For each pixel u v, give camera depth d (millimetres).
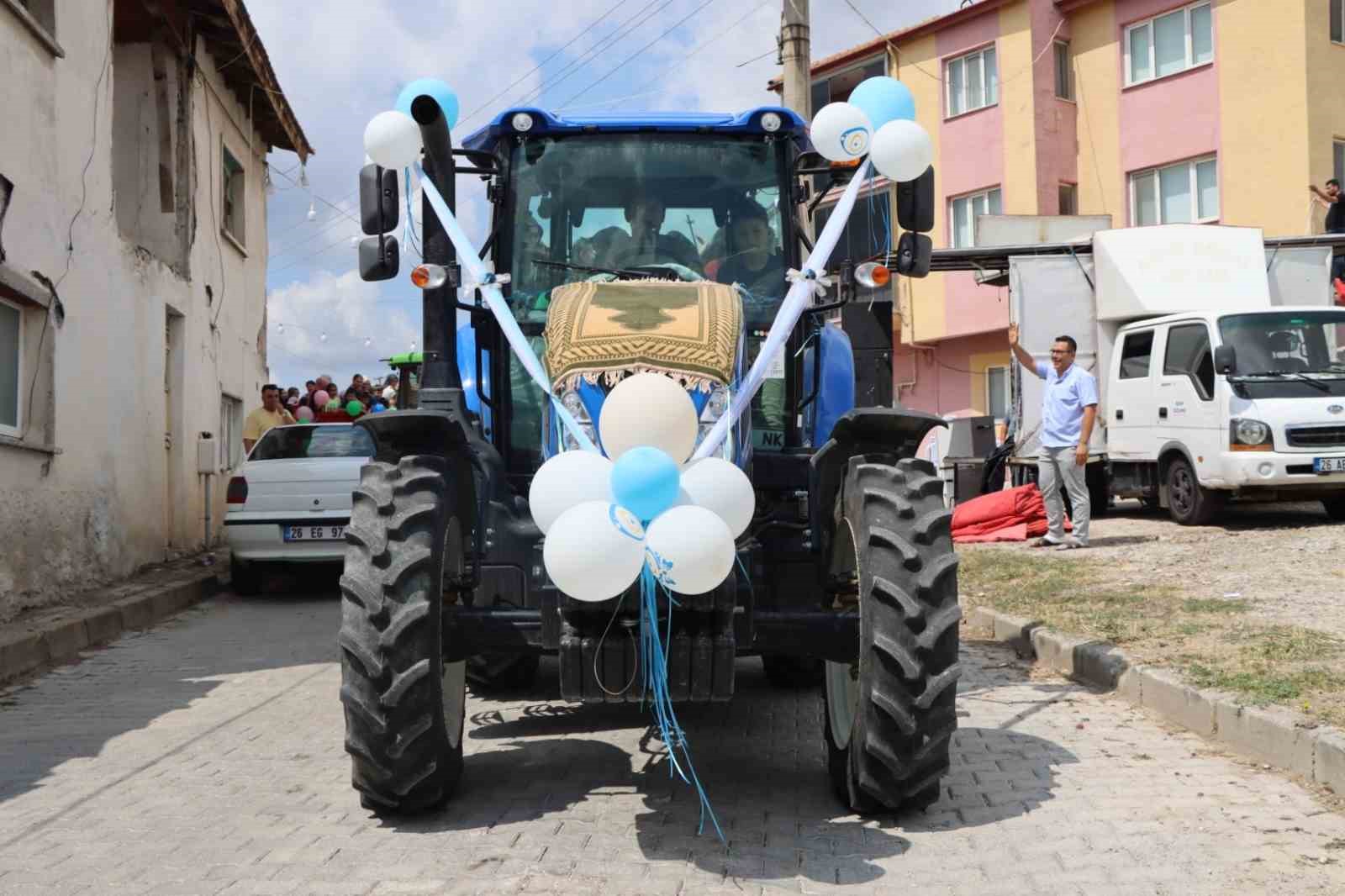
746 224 6008
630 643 4133
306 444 12945
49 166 10570
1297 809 4637
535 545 4961
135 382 12852
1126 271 15148
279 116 19062
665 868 4113
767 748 5762
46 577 10391
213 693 7531
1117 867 4082
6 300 10000
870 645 4348
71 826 4773
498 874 4070
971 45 27656
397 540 4492
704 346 4539
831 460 4875
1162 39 25422
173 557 14367
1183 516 13781
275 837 4539
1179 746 5598
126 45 14930
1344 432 12664
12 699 7414
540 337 5875
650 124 6008
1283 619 7555
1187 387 13602
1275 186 23469
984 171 27531
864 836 4438
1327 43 23328
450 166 5234
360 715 4398
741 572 4453
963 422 18891
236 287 18016
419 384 5465
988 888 3924
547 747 5816
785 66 14562
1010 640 8227
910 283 28984
